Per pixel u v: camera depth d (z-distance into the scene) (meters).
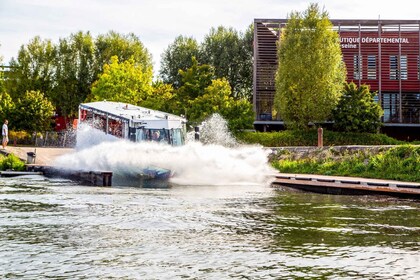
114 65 71.12
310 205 21.02
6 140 39.78
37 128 65.00
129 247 13.09
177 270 11.16
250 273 11.04
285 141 53.19
